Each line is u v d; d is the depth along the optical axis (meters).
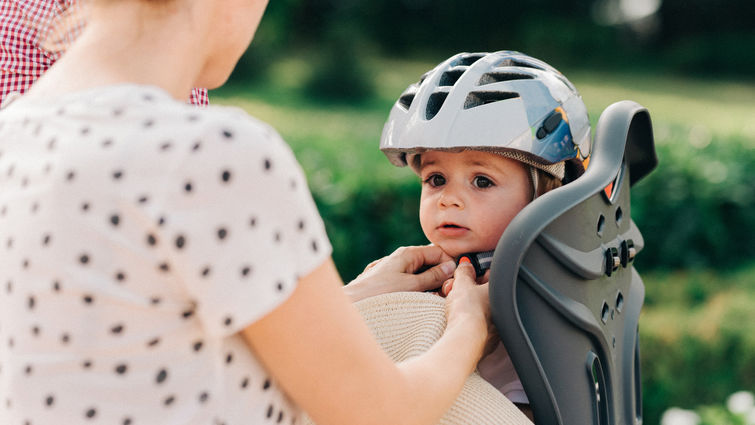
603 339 1.13
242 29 0.86
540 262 1.06
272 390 0.80
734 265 5.60
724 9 25.11
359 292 1.20
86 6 0.86
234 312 0.71
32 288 0.72
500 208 1.24
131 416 0.72
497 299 1.05
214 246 0.70
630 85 20.83
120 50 0.79
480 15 25.38
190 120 0.71
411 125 1.21
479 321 1.05
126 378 0.72
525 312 1.07
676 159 5.68
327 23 22.05
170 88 0.81
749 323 4.15
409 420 0.84
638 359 1.37
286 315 0.75
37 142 0.75
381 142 1.29
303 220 0.75
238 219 0.70
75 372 0.72
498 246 1.06
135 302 0.71
